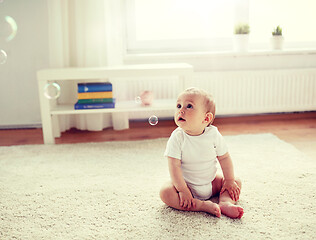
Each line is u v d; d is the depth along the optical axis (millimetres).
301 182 1430
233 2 2650
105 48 2354
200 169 1227
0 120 2580
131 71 2074
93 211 1225
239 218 1150
